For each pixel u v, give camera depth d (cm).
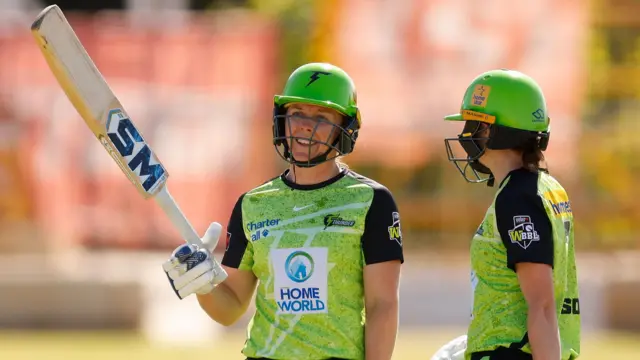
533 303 1448
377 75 6178
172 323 4994
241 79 6575
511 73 1567
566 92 6022
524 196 1491
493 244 1514
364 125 6209
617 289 4934
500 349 1502
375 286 1530
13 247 6612
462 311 5197
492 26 6066
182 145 6569
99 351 4225
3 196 6650
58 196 6719
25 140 6638
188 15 7844
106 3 8981
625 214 7206
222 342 4556
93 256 6656
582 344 4469
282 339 1530
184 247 1456
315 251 1526
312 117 1554
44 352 4181
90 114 1458
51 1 8856
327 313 1521
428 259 7319
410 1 6122
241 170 6581
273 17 7188
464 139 1574
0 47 6544
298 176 1584
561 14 6012
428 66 6138
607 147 7056
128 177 1486
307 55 6950
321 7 6222
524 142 1540
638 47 7100
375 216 1538
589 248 7256
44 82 6600
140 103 6562
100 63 6556
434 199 7750
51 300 4869
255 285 1645
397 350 4181
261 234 1558
